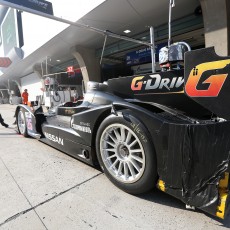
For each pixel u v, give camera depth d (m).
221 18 6.76
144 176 1.67
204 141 1.40
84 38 12.54
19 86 30.75
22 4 4.12
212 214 1.38
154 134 1.61
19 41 20.22
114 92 2.46
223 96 1.49
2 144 3.71
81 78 17.20
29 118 3.79
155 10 8.87
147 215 1.54
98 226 1.44
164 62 2.04
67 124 2.81
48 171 2.38
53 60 18.56
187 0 7.97
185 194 1.49
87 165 2.51
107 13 9.15
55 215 1.58
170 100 1.99
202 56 1.58
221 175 1.35
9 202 1.78
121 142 1.85
